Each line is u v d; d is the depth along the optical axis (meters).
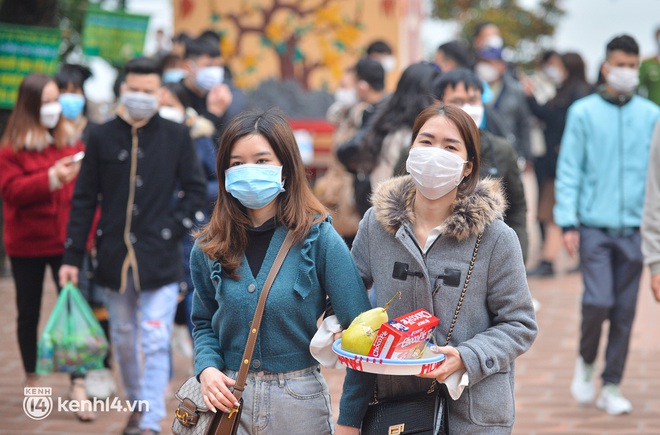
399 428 6.76
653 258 10.74
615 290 12.30
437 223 6.83
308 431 6.88
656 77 21.69
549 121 21.64
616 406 12.23
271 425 6.82
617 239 12.16
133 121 11.17
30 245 12.29
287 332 6.84
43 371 11.42
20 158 12.09
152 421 10.79
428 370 6.31
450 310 6.71
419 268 6.73
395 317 6.86
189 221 11.26
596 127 12.32
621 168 12.21
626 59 12.25
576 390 12.58
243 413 6.84
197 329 7.19
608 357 12.37
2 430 11.70
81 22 28.36
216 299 6.93
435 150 6.57
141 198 11.02
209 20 26.53
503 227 6.70
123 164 11.03
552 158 21.73
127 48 23.12
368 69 14.55
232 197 6.95
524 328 6.65
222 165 6.93
